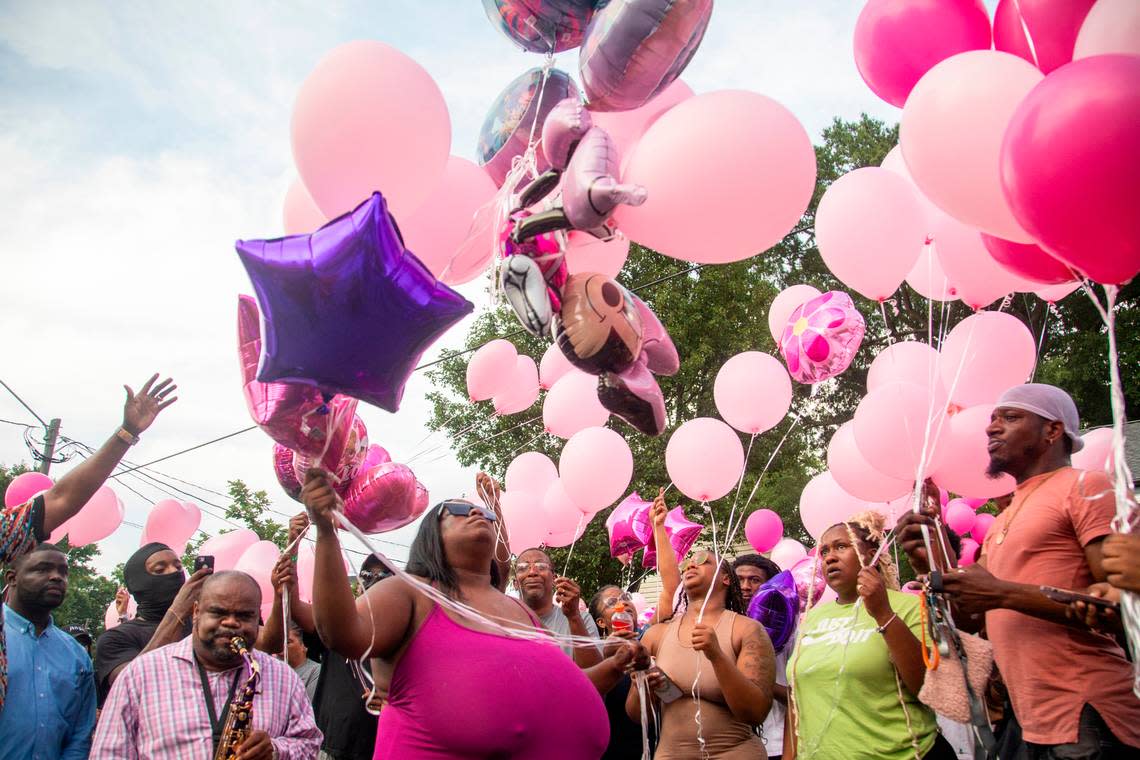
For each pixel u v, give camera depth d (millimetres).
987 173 2525
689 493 4703
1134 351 13938
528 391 5629
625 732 4215
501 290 2818
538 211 2762
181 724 2947
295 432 2779
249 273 2289
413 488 3305
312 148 2627
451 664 2373
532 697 2383
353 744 3889
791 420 14789
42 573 3488
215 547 5133
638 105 2672
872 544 3564
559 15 2771
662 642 3801
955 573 2566
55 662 3484
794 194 2627
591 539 12352
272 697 3125
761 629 3600
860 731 3180
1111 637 2615
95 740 2922
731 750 3365
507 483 5867
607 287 2801
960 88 2555
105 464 2967
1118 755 2465
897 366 4051
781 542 7020
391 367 2422
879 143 18234
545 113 2959
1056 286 3477
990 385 3787
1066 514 2695
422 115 2646
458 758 2305
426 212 2914
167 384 3104
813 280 16188
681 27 2449
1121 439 2217
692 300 11578
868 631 3301
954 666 2828
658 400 2904
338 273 2248
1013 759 2768
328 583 2270
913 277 4156
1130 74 2041
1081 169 2043
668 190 2592
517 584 4547
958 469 3508
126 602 5855
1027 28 2799
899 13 3047
